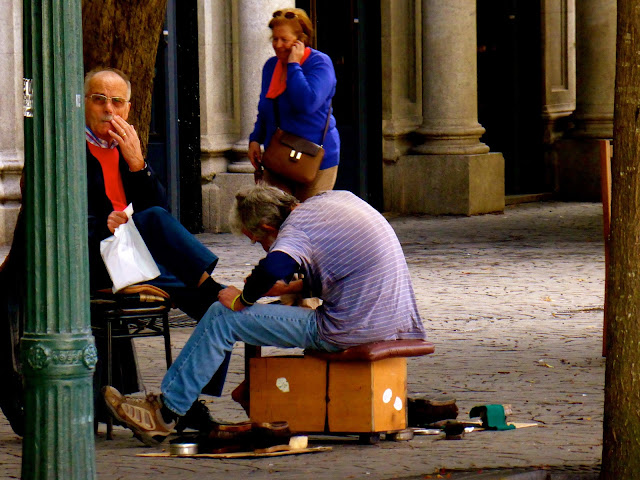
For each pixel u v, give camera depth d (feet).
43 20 49.75
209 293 73.72
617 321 58.54
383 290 71.20
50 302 50.70
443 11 233.76
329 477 61.98
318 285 71.31
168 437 73.31
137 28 102.53
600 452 68.03
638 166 57.41
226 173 206.39
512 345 106.63
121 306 72.84
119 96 73.56
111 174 73.72
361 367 71.36
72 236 50.75
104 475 63.00
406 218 231.91
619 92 57.62
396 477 61.77
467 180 234.17
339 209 71.31
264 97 101.91
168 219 73.92
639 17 56.70
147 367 97.14
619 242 58.23
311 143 99.25
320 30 226.58
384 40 236.22
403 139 240.94
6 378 71.72
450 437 73.00
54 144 50.19
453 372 94.27
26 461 51.39
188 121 201.98
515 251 179.73
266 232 72.74
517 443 70.64
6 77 178.09
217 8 207.00
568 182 275.59
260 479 61.57
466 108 237.45
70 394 51.03
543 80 275.80
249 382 73.92
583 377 91.76
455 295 138.00
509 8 267.59
